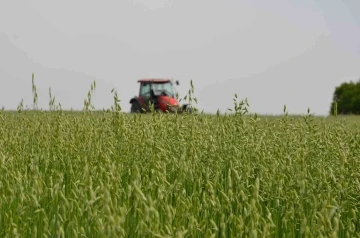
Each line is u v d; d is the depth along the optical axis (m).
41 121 8.46
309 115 7.30
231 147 7.15
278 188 5.40
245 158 6.72
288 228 4.93
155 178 5.25
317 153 6.93
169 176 6.37
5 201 4.60
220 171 6.45
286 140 7.37
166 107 30.92
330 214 3.84
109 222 3.25
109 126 7.72
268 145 7.33
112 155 6.89
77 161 6.59
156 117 7.79
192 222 3.89
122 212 3.43
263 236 3.54
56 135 7.85
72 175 5.87
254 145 7.09
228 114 7.64
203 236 4.14
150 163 6.89
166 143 7.36
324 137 7.18
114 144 7.32
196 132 7.63
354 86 75.44
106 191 3.33
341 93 76.44
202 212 4.65
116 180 4.45
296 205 5.03
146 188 5.18
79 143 7.27
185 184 6.24
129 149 7.25
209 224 4.57
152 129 7.50
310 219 4.59
